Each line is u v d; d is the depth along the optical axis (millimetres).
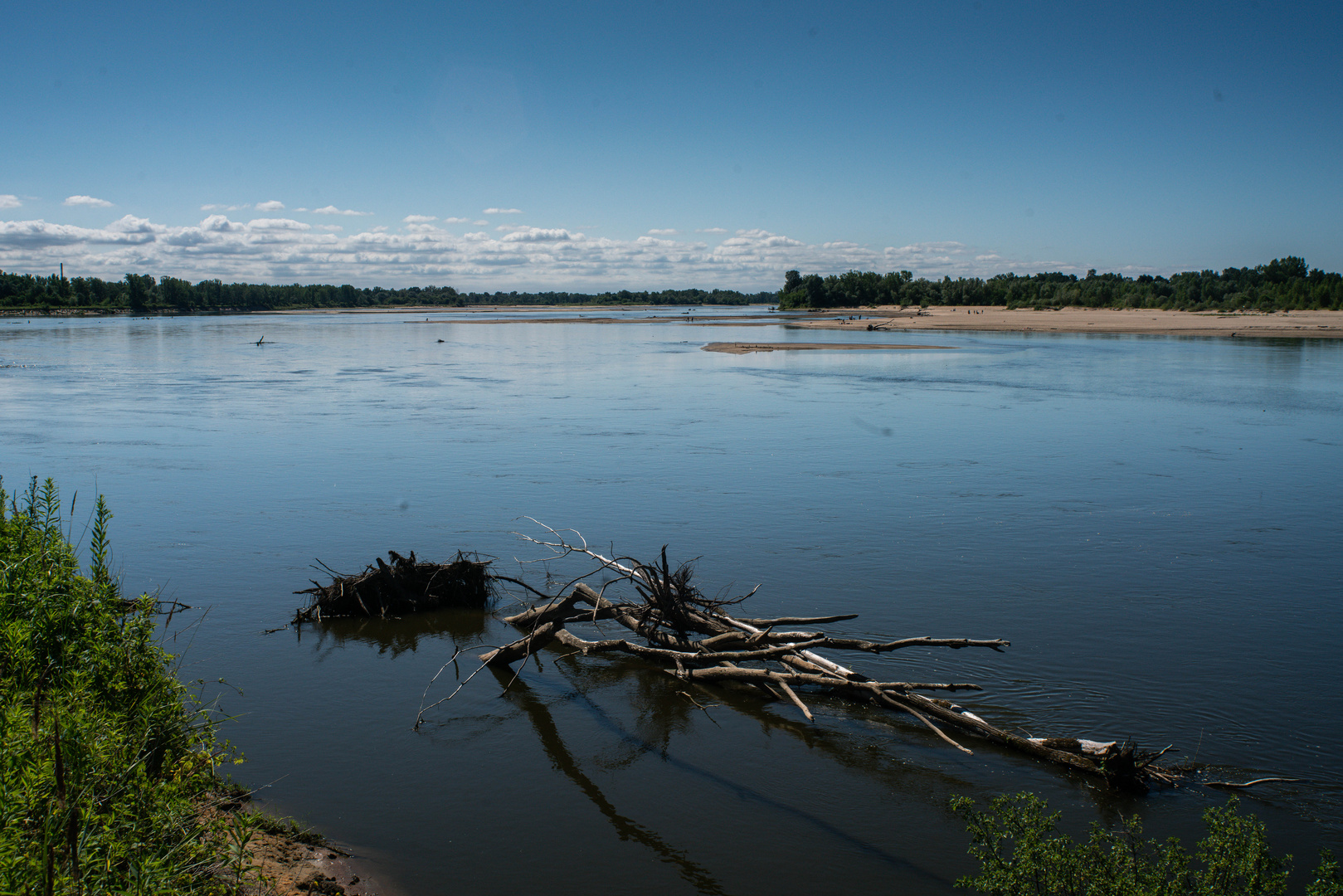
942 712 9852
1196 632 12406
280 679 11234
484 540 16984
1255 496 20422
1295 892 6988
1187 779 8844
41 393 41062
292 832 7719
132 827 5805
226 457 25062
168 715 7434
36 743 5730
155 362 61469
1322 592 13961
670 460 24719
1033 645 11984
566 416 33656
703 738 9945
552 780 8961
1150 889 6266
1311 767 9016
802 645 11023
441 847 7746
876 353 68750
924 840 7938
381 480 22094
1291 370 52562
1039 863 6660
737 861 7645
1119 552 16141
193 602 13734
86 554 15641
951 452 26078
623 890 7172
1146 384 45281
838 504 19625
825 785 8914
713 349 74688
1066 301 164375
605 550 16344
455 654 12172
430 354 70438
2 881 4668
